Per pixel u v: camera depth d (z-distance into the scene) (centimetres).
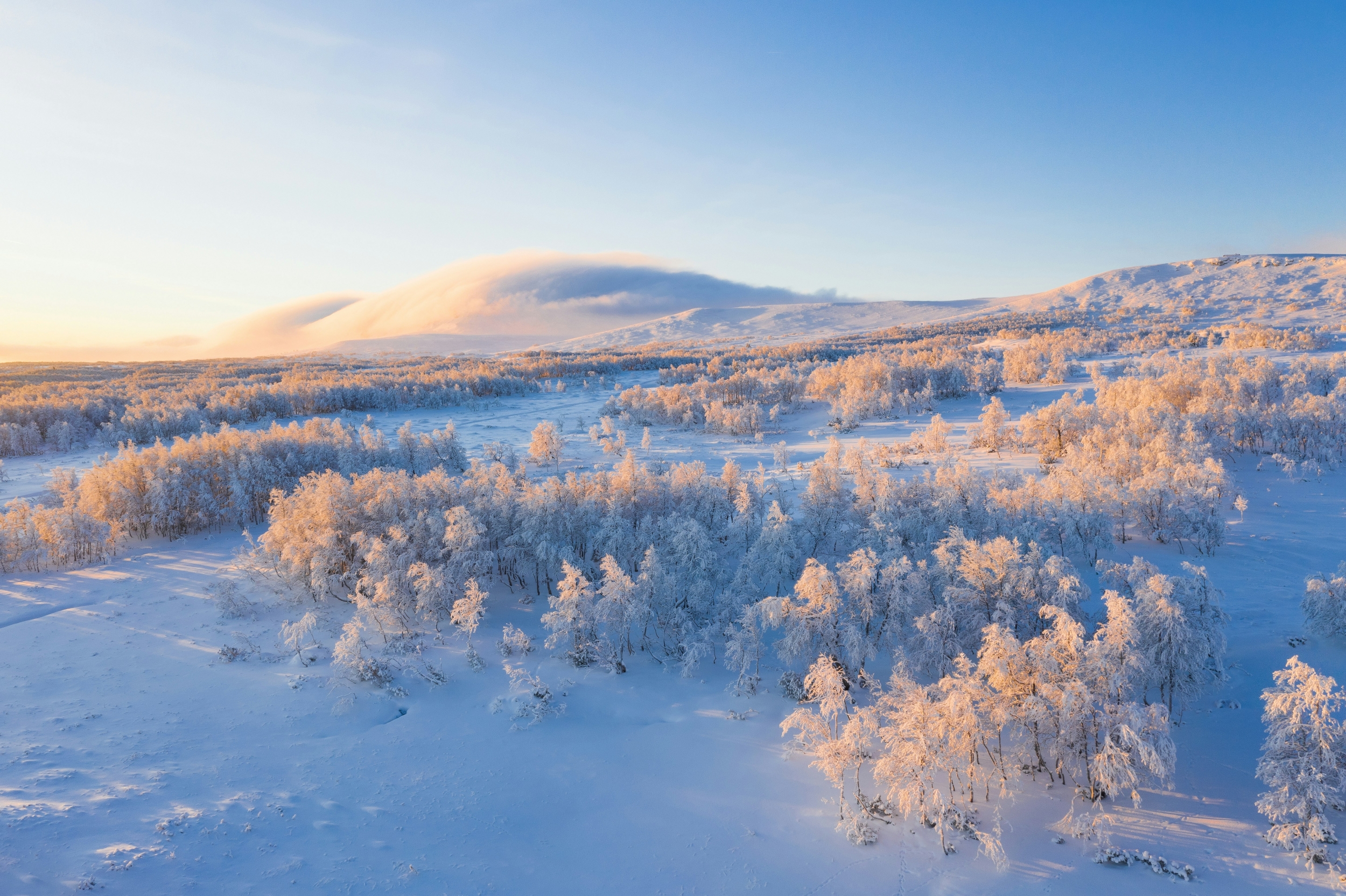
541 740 2789
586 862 2123
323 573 3888
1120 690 2148
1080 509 4044
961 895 1914
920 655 2778
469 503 4572
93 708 2909
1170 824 2103
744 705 3002
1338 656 2759
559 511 4250
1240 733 2455
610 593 3275
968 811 2236
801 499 4897
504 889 1978
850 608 3141
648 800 2431
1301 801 1916
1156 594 2512
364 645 3275
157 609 4044
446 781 2512
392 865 2025
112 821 2047
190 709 2931
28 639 3634
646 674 3309
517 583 4297
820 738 2488
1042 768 2394
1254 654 2925
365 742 2736
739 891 1991
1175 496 4262
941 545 3372
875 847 2134
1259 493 5156
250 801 2262
